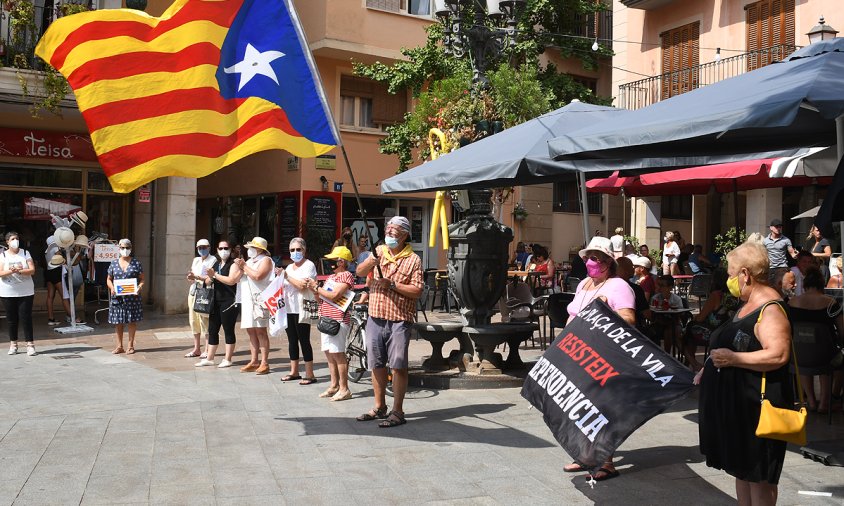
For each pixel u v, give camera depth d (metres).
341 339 8.36
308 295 9.30
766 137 6.81
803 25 17.12
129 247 11.88
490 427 7.14
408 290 7.10
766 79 5.67
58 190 17.84
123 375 9.91
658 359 5.00
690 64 19.97
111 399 8.38
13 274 11.50
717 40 19.19
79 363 10.87
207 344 10.80
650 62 21.25
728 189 12.44
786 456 6.17
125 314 11.73
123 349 11.93
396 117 22.02
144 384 9.28
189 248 17.48
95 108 6.01
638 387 4.94
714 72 19.16
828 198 5.14
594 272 5.84
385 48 20.67
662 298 10.34
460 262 9.52
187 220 17.42
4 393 8.68
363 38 20.31
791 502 5.07
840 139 5.80
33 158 17.41
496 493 5.30
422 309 14.55
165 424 7.23
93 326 15.05
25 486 5.39
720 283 9.57
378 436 6.83
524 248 21.11
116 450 6.33
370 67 20.05
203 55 6.21
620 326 5.26
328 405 8.13
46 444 6.50
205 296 10.66
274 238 21.53
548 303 10.41
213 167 6.21
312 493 5.30
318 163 20.64
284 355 11.70
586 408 5.06
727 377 4.30
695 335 9.62
